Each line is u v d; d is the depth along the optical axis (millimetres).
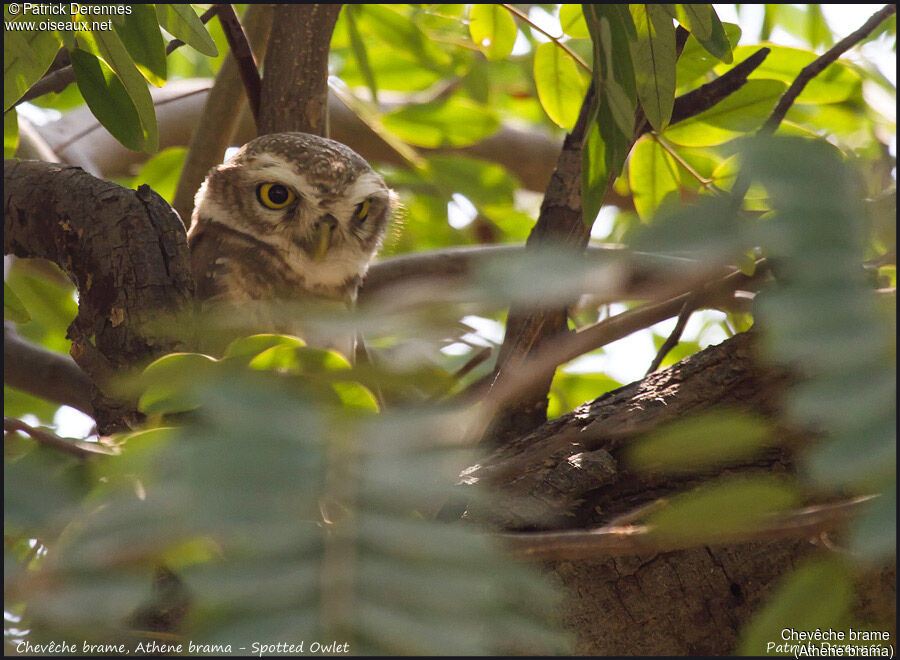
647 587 4430
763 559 4344
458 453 1894
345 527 1623
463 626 1518
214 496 1612
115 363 4508
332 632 1475
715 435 2273
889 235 1800
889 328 1619
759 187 1839
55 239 4949
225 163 7758
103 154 10531
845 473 1527
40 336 10766
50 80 5500
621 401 4859
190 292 4719
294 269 7727
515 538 2719
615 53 3645
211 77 12727
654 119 4035
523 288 1626
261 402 1836
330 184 7582
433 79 9359
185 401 2475
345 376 2170
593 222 3906
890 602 3441
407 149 9219
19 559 1980
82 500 2062
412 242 10984
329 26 7320
